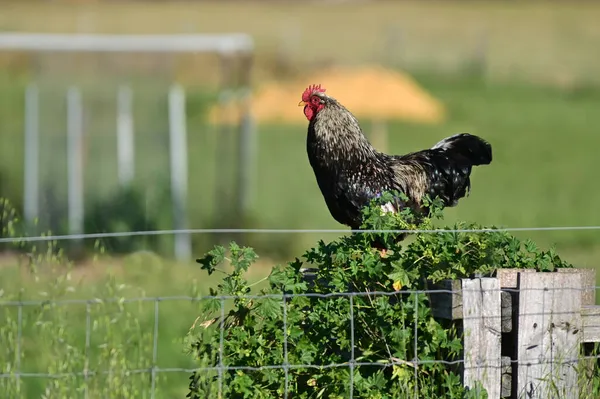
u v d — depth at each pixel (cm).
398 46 5794
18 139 3291
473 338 605
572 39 6200
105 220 1864
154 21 6391
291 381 616
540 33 6375
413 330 613
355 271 617
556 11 7181
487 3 7575
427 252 627
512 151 3394
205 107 3784
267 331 626
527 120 4031
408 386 605
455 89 4766
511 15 7031
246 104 2094
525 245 659
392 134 3600
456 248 635
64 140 2261
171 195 1942
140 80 2270
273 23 6494
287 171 3052
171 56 2069
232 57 1994
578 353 630
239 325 629
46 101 2236
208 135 3450
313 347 614
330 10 7100
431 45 5922
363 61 5384
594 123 4019
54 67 2050
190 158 3123
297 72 4678
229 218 2083
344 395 605
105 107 2334
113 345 679
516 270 632
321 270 637
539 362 621
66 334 705
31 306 783
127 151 2227
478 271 621
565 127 3906
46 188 2025
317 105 998
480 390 594
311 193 2705
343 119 991
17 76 4019
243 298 617
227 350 617
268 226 2158
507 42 6091
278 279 614
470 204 2480
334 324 619
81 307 957
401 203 999
